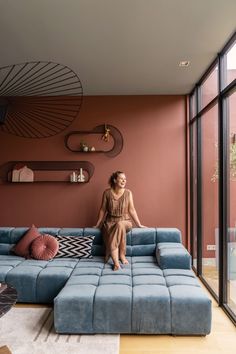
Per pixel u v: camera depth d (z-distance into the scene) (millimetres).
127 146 4633
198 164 4188
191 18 2562
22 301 3131
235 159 3045
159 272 3137
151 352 2289
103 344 2369
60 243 3809
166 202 4590
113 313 2510
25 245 3791
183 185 4586
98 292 2605
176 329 2502
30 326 2652
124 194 3877
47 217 4660
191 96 4590
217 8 2422
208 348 2352
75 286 2734
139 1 2334
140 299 2521
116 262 3291
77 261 3598
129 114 4648
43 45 3049
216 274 3586
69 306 2521
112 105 4660
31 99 4523
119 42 2986
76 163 4652
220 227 3174
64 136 4676
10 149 4707
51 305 3127
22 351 2256
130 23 2637
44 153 4684
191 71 3730
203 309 2496
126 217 3885
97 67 3602
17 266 3359
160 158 4613
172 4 2369
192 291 2617
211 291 3484
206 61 3434
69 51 3182
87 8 2424
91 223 4617
